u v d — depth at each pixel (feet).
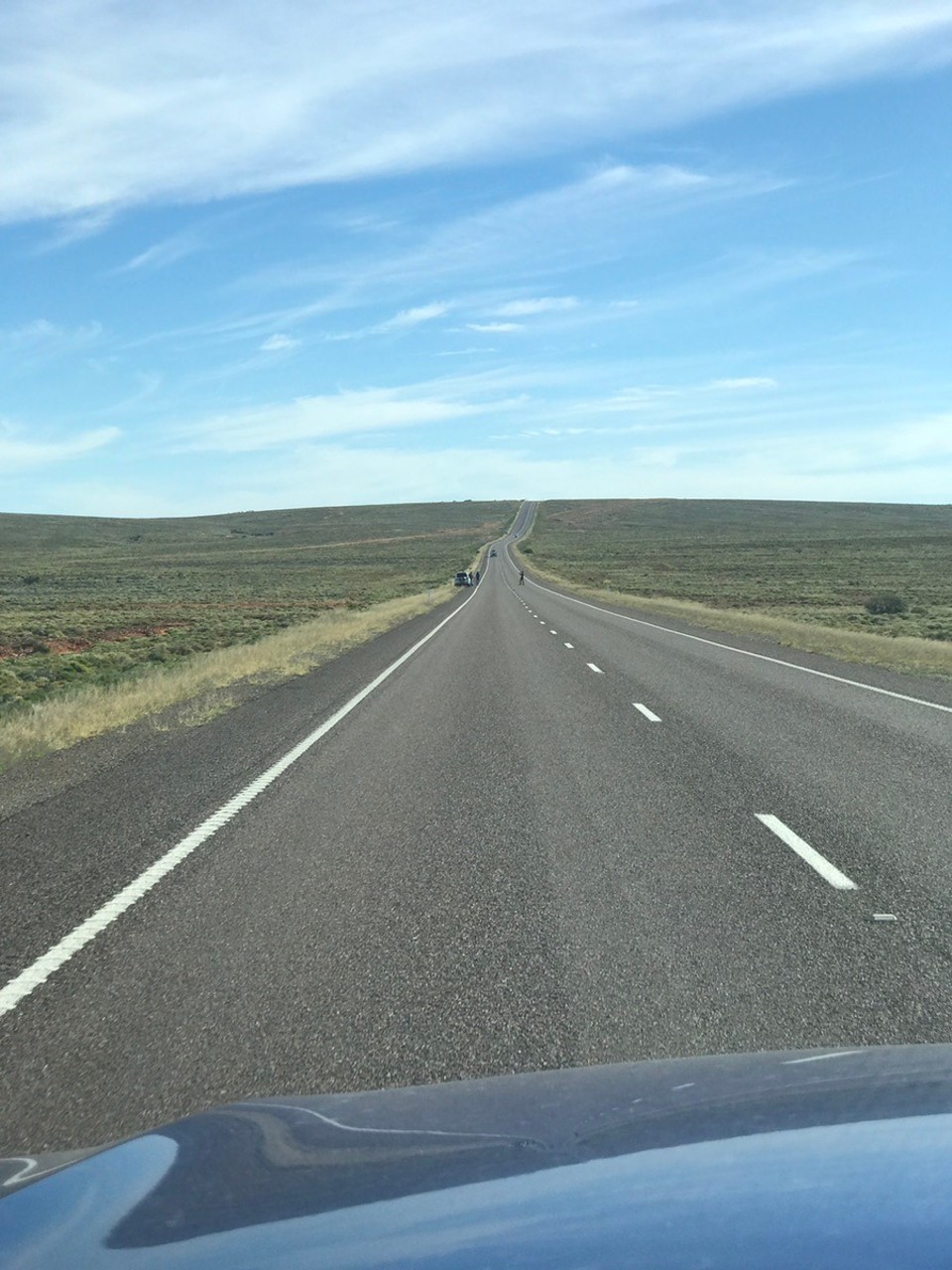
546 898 21.34
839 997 15.72
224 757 38.93
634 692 58.23
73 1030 15.11
